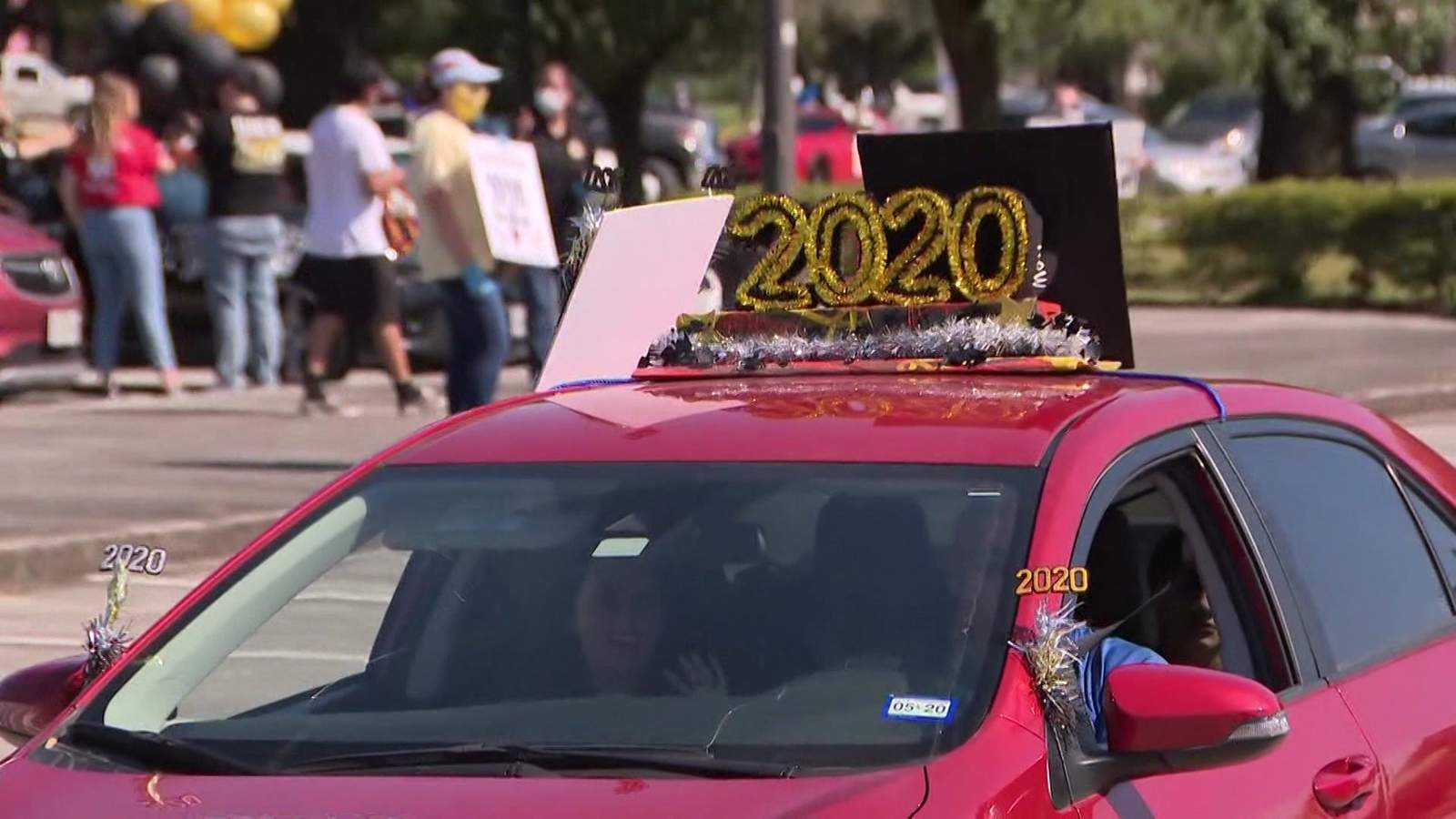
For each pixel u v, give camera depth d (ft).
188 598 19.63
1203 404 20.43
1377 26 134.72
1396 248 119.65
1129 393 20.10
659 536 18.49
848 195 24.09
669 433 19.58
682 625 17.84
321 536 19.74
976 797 15.58
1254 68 135.44
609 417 20.30
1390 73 141.08
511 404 21.39
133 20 98.22
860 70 252.62
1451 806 20.79
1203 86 246.27
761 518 18.34
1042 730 16.44
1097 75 236.84
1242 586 19.90
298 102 151.43
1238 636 19.86
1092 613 19.67
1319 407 22.29
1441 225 118.52
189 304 89.71
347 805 15.96
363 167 69.62
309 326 80.12
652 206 24.61
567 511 19.12
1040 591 17.04
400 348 72.02
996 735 16.20
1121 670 17.10
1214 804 17.57
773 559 18.08
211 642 19.08
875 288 23.29
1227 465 20.20
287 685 18.63
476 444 20.26
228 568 19.83
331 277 71.10
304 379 73.97
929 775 15.74
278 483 59.67
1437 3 134.41
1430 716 20.79
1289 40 132.46
